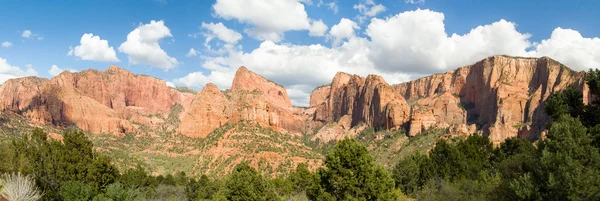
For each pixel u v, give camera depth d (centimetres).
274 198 4350
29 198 3070
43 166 4041
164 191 7812
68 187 3684
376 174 3559
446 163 6100
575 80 16375
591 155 2992
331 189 3628
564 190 2738
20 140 4291
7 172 3622
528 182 3006
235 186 4141
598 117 4066
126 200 4012
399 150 16925
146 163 14550
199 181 8400
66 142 4644
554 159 2922
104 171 4628
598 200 2670
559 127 3231
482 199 4038
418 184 6406
